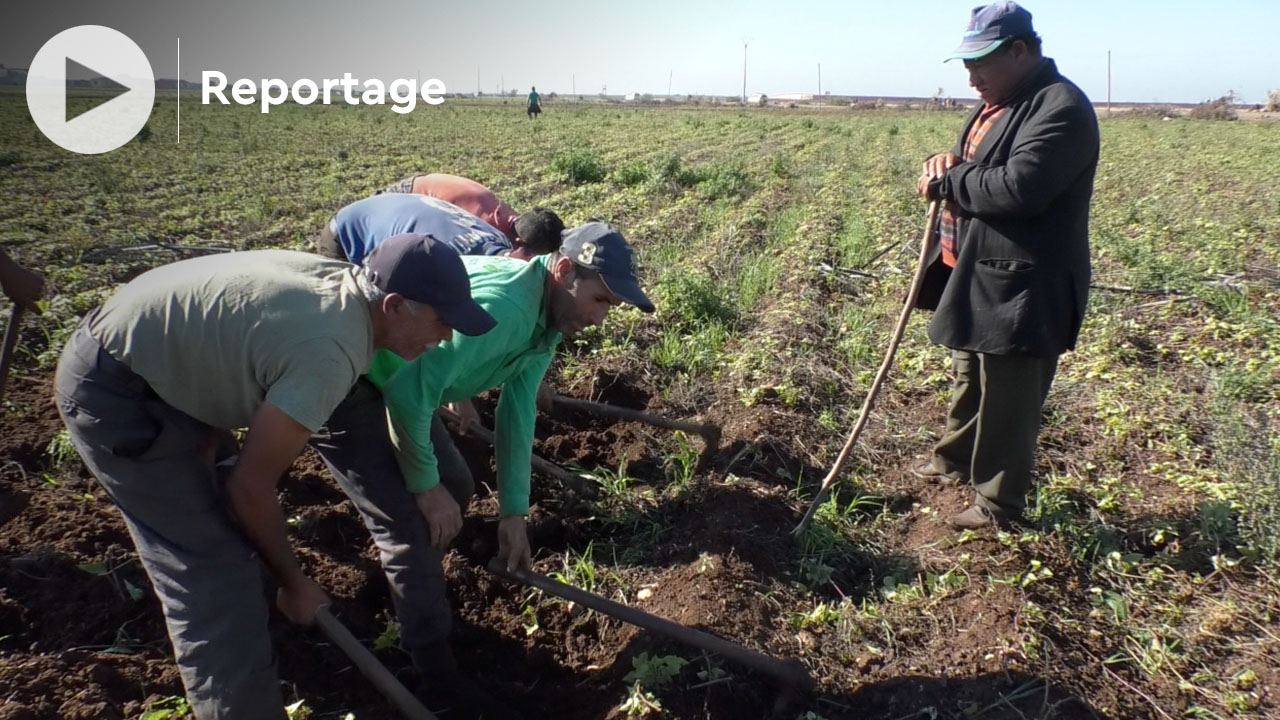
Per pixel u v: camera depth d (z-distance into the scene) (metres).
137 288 2.61
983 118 4.50
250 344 2.49
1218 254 10.41
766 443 5.62
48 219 12.36
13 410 5.66
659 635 3.85
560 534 4.89
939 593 4.24
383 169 20.05
